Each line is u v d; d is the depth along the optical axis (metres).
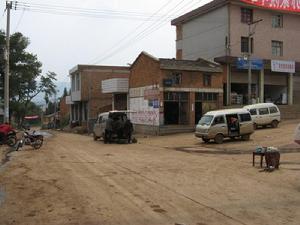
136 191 11.98
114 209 9.74
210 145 28.77
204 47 50.31
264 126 37.34
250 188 12.58
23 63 53.56
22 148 26.69
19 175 14.96
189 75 41.62
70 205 10.16
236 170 16.52
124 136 32.47
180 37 55.38
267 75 49.84
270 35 49.41
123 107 50.81
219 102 43.00
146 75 43.16
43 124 101.44
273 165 16.55
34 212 9.47
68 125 81.12
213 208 9.89
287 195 11.53
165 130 39.97
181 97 41.44
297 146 25.14
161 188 12.48
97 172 15.81
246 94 48.59
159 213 9.36
